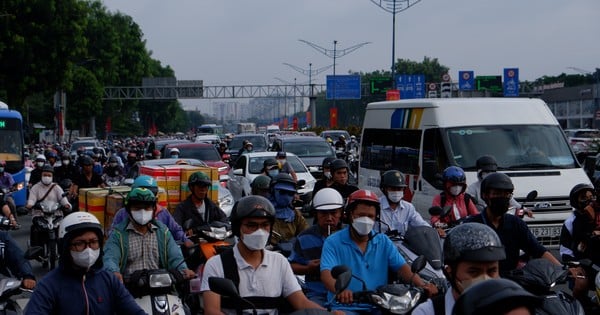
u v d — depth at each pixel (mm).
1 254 7824
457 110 15727
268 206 5871
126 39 110625
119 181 21266
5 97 50594
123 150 38531
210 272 5949
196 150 28922
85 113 89938
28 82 51562
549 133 15695
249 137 42031
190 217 10219
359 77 76938
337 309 6770
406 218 9352
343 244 6879
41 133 80750
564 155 15430
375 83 75062
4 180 19484
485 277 4203
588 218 8969
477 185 11719
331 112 78125
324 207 7609
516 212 11695
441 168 15281
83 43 54188
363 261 6848
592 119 89500
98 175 15641
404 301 6160
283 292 6043
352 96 76938
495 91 73188
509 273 6535
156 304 7344
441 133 15438
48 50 52094
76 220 5613
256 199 5879
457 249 4207
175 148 27500
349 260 6848
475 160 15062
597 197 8930
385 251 6906
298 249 7668
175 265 7977
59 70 53688
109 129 107688
